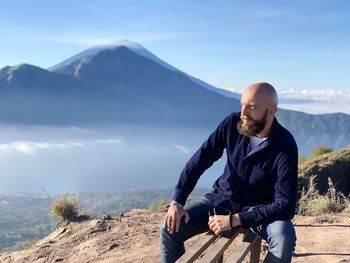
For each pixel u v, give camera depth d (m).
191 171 2.71
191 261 2.35
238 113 2.70
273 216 2.44
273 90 2.47
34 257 4.83
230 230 2.69
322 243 4.36
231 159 2.63
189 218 2.67
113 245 4.74
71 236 5.38
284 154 2.47
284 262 2.46
